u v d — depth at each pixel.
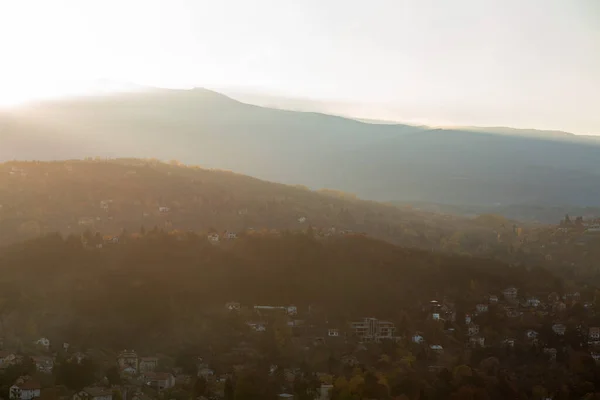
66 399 194.50
